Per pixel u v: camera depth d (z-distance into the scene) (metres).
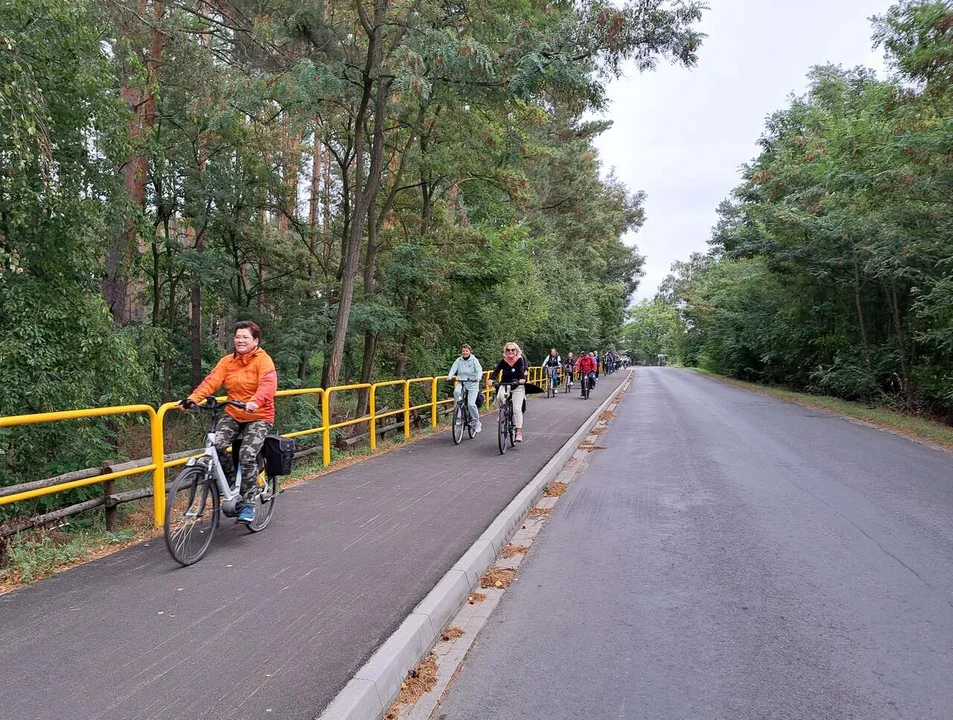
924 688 3.60
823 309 27.59
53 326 9.70
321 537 6.12
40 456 9.54
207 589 4.77
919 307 18.95
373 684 3.40
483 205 19.45
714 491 8.69
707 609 4.73
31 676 3.46
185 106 16.67
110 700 3.23
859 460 11.19
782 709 3.39
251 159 19.94
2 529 5.56
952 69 13.23
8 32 8.45
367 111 15.41
